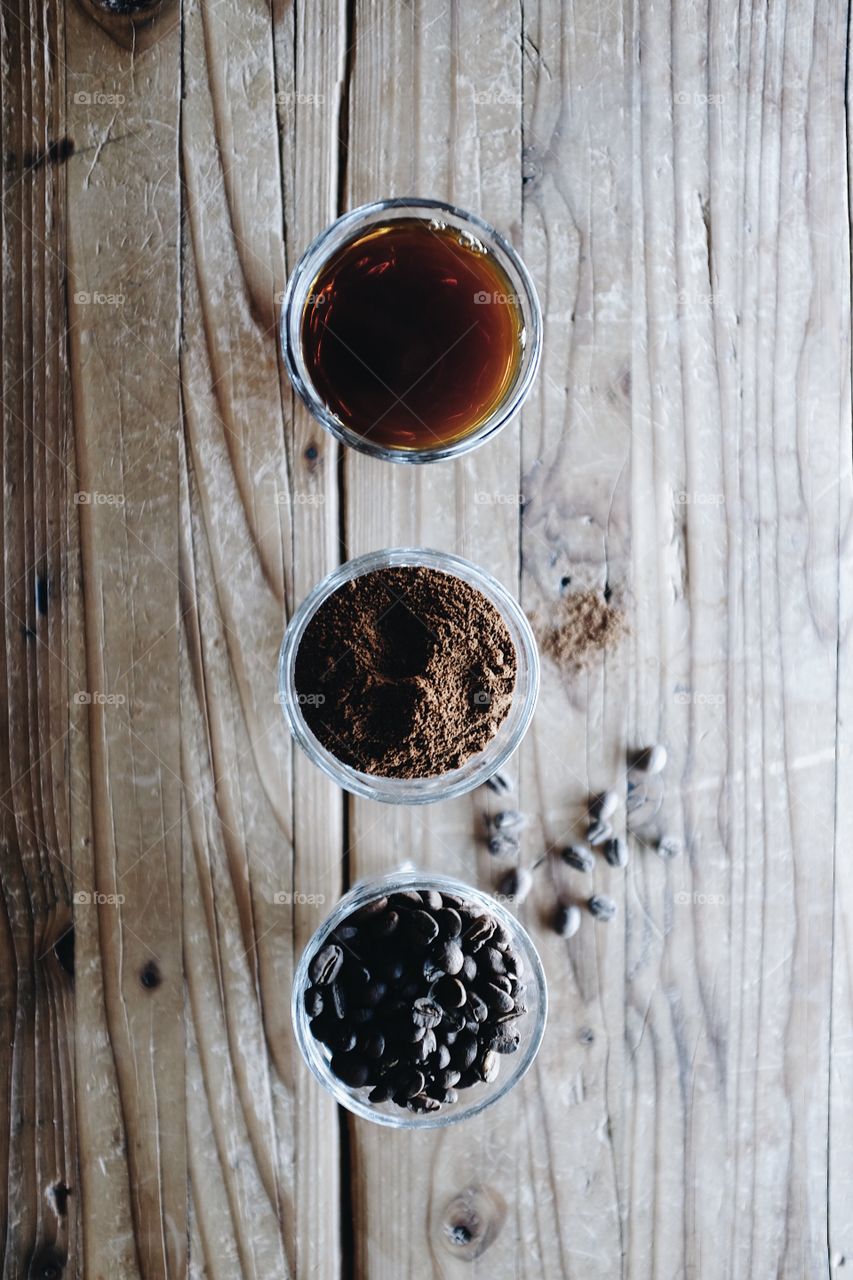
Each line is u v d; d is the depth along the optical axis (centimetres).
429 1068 48
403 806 52
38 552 51
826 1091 53
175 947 51
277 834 51
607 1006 52
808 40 52
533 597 52
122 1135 51
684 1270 52
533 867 52
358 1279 52
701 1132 52
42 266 51
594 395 51
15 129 51
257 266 51
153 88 51
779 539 52
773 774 52
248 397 51
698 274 52
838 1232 53
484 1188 52
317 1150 52
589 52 51
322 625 48
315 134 51
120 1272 51
